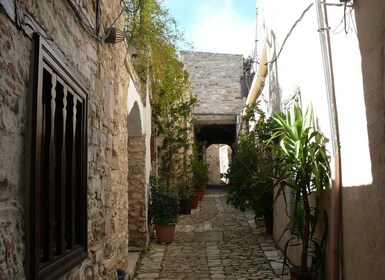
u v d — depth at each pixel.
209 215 12.12
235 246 7.67
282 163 4.77
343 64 3.73
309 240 4.86
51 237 2.30
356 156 3.48
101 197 3.68
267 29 8.44
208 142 26.78
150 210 8.05
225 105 18.41
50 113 2.33
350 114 3.60
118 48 4.73
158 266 6.28
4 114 1.78
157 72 8.41
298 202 4.32
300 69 5.45
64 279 2.55
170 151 11.38
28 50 2.04
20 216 1.94
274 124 7.34
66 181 2.78
